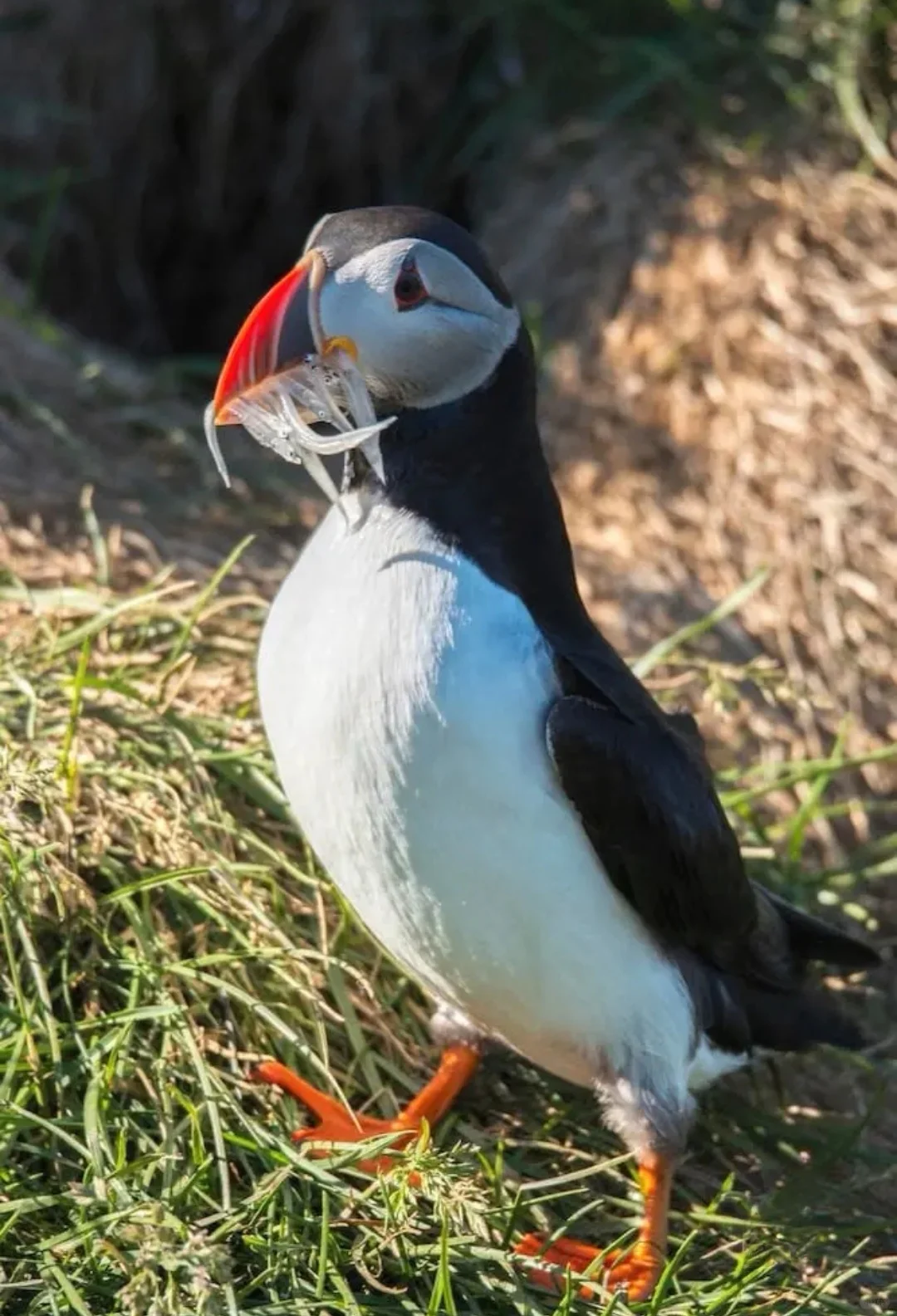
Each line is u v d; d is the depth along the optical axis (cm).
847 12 1273
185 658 823
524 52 1384
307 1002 739
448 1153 675
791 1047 765
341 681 626
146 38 1388
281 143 1440
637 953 672
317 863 795
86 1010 707
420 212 638
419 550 635
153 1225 563
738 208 1242
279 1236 631
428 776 618
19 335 1191
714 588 1084
